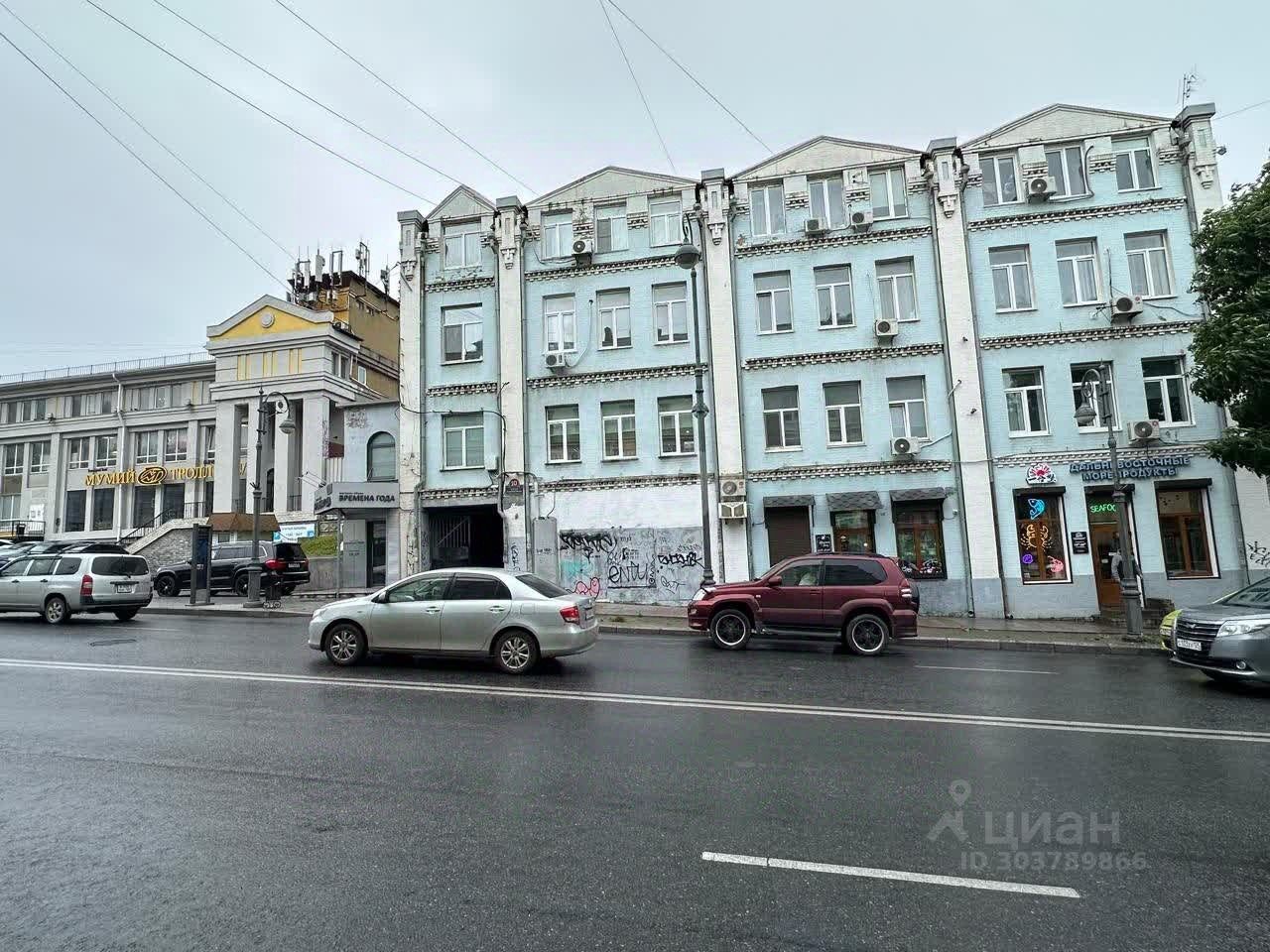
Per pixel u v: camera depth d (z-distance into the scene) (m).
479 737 6.37
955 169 19.61
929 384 19.30
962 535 18.52
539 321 21.77
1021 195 19.41
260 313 34.69
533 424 21.34
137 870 3.80
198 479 38.38
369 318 39.16
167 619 16.48
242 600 20.92
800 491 19.56
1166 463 17.70
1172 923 3.35
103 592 15.18
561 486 20.89
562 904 3.46
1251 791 5.11
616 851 4.06
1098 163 19.11
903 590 12.27
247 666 9.74
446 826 4.38
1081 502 18.11
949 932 3.26
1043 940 3.20
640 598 20.12
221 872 3.78
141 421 39.88
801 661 11.21
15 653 10.91
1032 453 18.45
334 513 23.61
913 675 9.99
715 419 20.11
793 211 20.53
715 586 13.30
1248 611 9.19
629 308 21.34
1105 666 11.28
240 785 5.08
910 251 19.81
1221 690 8.99
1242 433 13.70
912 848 4.14
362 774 5.35
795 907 3.46
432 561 22.08
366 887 3.63
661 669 10.11
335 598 21.70
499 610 9.52
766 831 4.35
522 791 5.00
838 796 4.96
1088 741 6.44
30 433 41.59
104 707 7.36
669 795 4.95
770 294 20.61
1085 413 14.77
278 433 33.12
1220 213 14.23
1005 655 12.77
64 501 40.88
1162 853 4.11
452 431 22.02
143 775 5.27
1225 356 13.22
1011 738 6.52
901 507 19.05
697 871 3.83
